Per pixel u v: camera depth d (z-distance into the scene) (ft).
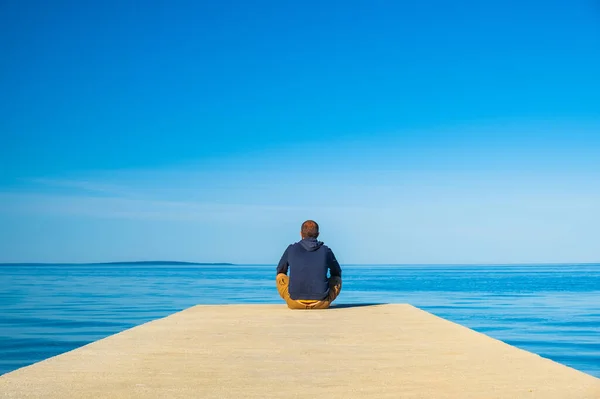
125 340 20.77
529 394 12.54
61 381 13.96
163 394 12.66
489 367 15.65
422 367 15.67
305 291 32.04
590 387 13.21
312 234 32.91
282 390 13.04
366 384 13.62
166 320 27.22
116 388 13.23
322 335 21.93
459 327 24.29
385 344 19.71
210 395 12.57
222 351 18.37
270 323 25.81
